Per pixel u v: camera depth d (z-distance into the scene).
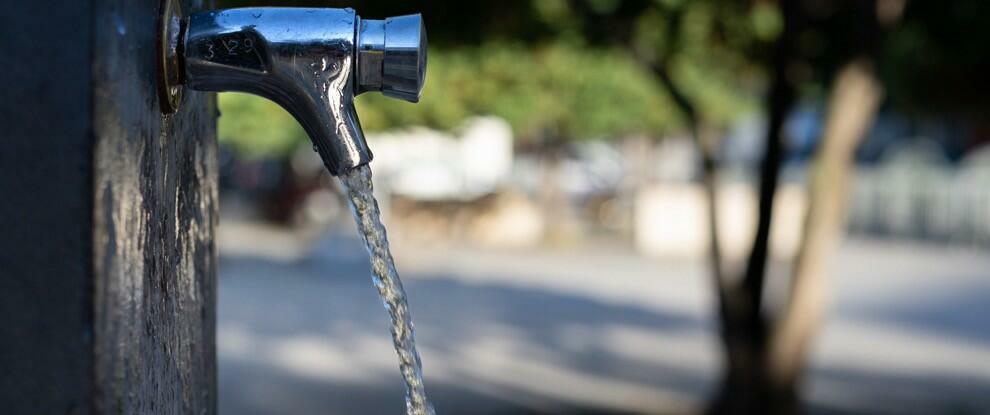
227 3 3.91
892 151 30.83
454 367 10.26
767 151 6.78
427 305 14.27
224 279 16.81
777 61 6.48
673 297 15.59
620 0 6.63
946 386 9.81
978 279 17.42
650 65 7.08
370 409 8.51
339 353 10.81
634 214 22.75
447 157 25.02
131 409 0.79
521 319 13.27
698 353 11.26
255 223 27.75
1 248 0.72
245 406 8.45
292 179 26.19
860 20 6.45
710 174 7.30
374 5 5.56
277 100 0.96
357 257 18.23
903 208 24.03
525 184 28.03
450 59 8.12
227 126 12.92
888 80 9.12
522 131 21.02
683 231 21.78
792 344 7.08
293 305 14.19
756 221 7.04
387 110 10.70
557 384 9.64
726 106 17.81
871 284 16.69
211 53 0.93
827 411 8.74
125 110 0.77
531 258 20.59
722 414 7.18
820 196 6.90
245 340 11.43
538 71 14.74
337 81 0.95
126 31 0.77
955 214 22.89
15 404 0.72
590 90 18.50
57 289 0.72
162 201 0.94
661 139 23.77
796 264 7.05
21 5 0.72
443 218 23.56
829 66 7.21
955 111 9.70
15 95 0.72
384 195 23.50
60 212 0.72
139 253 0.82
